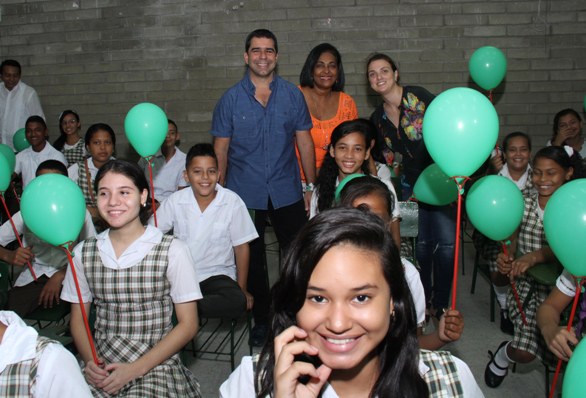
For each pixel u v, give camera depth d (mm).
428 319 3088
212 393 2416
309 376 879
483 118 1618
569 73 4992
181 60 5324
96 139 3357
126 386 1601
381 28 5070
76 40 5441
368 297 832
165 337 1675
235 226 2625
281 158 2865
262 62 2730
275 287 926
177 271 1684
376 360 950
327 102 3365
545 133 5105
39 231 1776
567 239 1492
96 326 1733
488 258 2902
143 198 1712
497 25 4984
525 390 2400
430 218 2953
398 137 2967
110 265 1663
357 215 866
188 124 5414
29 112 5316
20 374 1066
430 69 5082
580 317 1708
